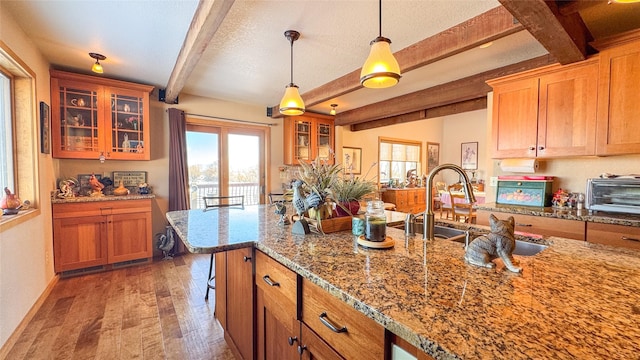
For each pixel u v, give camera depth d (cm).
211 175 445
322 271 97
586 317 65
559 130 254
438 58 240
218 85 375
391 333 73
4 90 231
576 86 244
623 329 59
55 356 181
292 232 159
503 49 264
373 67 175
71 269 306
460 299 74
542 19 171
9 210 211
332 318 92
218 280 209
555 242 134
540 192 282
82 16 212
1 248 183
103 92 333
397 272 95
